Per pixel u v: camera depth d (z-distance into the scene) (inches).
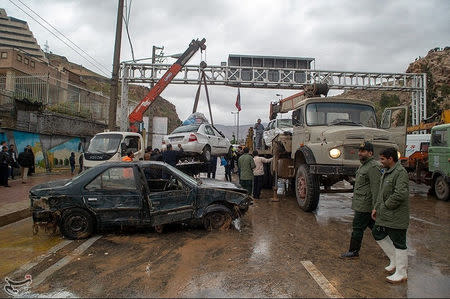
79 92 949.8
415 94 1127.0
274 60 1128.8
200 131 506.0
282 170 400.8
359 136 311.0
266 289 157.4
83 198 252.5
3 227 300.5
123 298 151.7
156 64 1003.9
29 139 684.7
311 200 325.7
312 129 343.9
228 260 198.1
